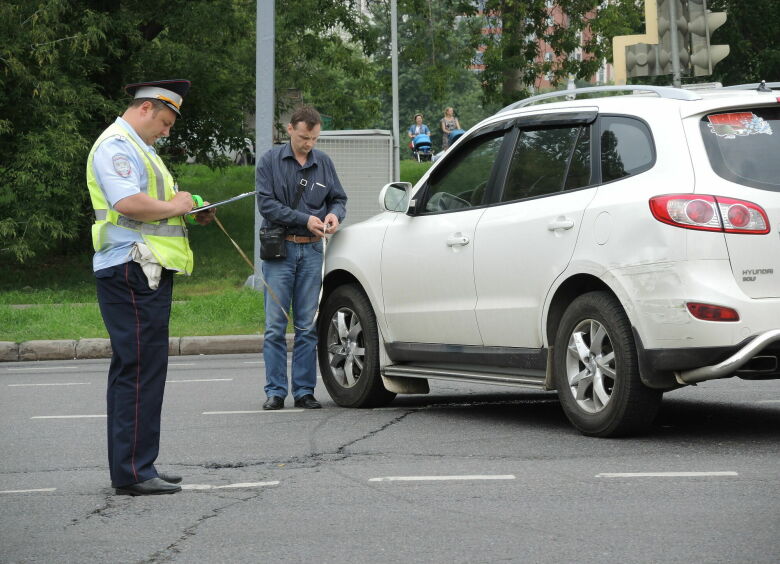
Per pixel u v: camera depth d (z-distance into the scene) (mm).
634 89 11094
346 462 9953
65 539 7527
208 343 22297
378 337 13336
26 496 8977
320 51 48562
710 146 10117
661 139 10312
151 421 8945
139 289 8828
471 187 12305
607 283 10320
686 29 17922
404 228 12969
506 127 12094
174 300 27953
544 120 11617
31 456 10852
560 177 11234
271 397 13594
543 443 10555
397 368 12992
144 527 7797
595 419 10617
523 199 11562
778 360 9828
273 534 7453
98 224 8852
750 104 10266
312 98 50594
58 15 33781
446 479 9039
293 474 9484
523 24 52062
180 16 41250
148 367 8914
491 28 53000
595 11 52031
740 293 9734
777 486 8453
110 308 8859
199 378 17422
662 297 9891
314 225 13289
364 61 50688
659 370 10000
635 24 52719
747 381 14953
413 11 51125
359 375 13586
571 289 10969
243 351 22328
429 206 12812
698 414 12156
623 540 7012
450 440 10922
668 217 9906
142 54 42000
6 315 24453
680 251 9812
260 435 11633
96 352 22219
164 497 8766
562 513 7773
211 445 11117
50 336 22891
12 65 32406
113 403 8945
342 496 8555
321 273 13688
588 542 6992
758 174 10031
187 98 43438
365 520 7758
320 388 15664
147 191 8875
